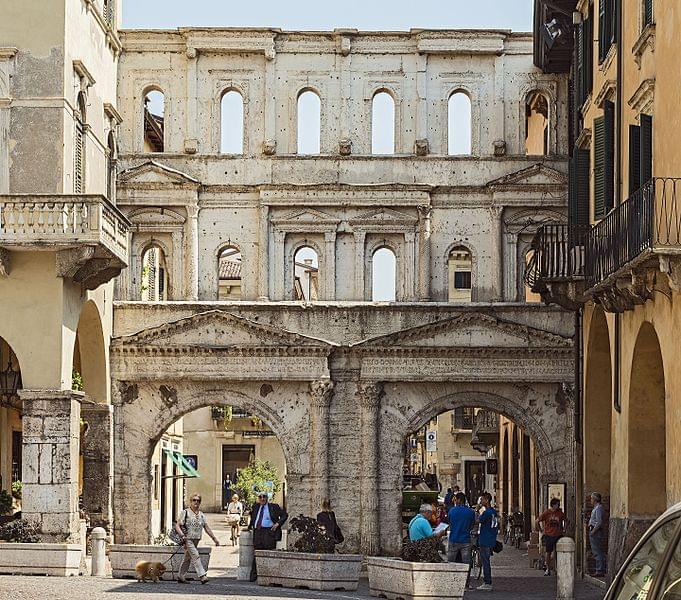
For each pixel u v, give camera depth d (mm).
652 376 32000
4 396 41781
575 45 43031
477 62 48562
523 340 46938
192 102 48312
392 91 48469
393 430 47562
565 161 47969
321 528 34438
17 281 38969
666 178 25844
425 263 47875
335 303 47344
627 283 29578
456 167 48312
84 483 46344
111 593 27734
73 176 40344
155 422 47500
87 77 41469
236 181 48219
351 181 48188
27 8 39406
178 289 48031
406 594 29797
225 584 34281
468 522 37062
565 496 47094
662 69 28234
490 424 73938
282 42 48469
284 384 47688
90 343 45969
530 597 33906
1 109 39125
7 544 34438
